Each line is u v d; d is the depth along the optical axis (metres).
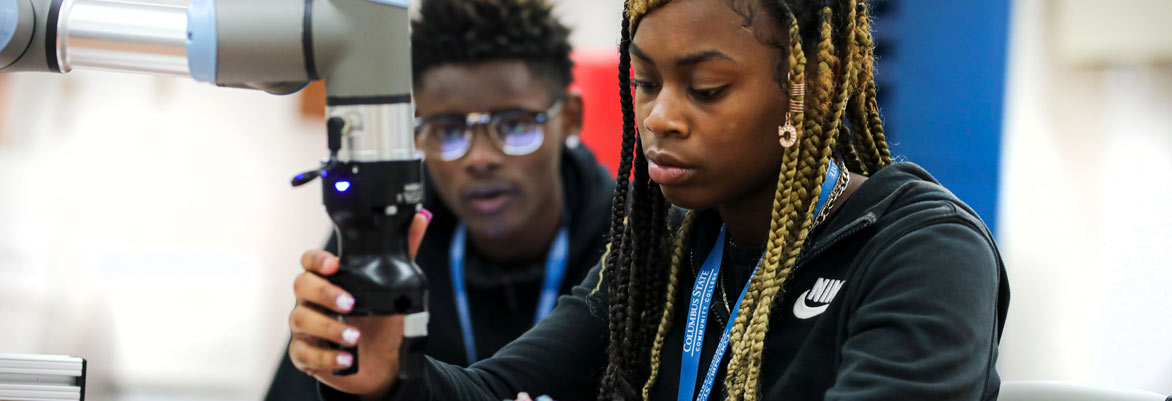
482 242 2.72
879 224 1.36
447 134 2.68
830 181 1.43
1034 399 1.62
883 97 3.48
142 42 1.17
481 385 1.53
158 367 4.45
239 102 5.21
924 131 3.46
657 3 1.32
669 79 1.33
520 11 2.67
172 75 1.19
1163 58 3.43
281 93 1.20
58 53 1.19
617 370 1.53
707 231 1.53
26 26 1.18
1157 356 3.47
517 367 1.58
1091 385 1.61
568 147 2.79
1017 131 3.47
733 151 1.33
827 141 1.39
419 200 1.15
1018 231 3.54
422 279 1.16
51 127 5.05
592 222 2.75
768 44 1.31
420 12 2.68
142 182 5.12
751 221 1.45
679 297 1.55
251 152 5.21
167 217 5.01
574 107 2.80
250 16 1.11
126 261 4.80
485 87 2.65
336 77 1.13
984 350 1.24
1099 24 3.42
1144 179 3.52
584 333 1.62
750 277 1.45
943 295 1.24
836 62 1.38
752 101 1.32
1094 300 3.56
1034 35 3.44
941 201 1.34
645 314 1.55
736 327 1.40
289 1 1.12
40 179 4.98
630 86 1.51
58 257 4.64
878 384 1.19
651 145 1.36
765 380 1.40
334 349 1.16
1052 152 3.52
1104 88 3.50
